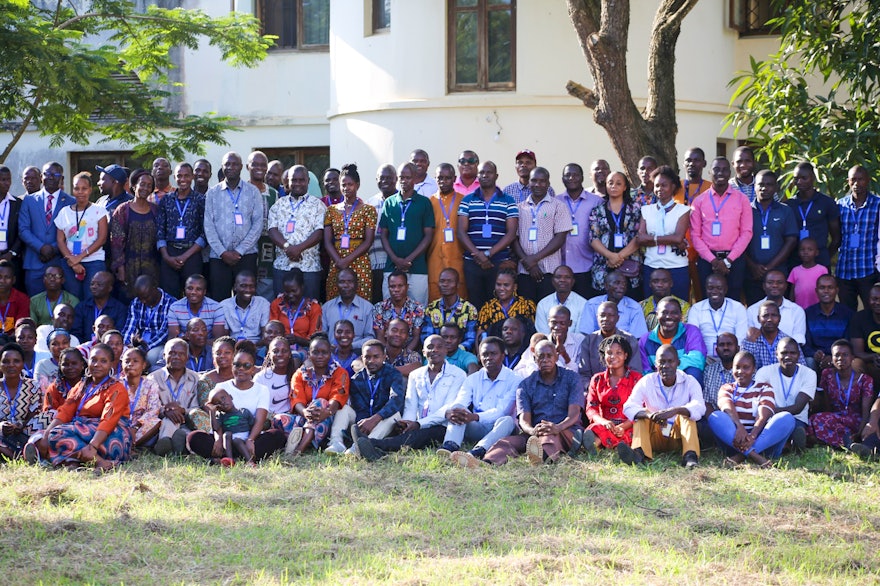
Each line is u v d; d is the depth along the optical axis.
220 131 15.32
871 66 11.10
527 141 13.74
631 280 9.68
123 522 6.39
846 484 7.34
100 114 14.09
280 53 16.72
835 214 9.68
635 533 6.23
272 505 6.89
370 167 14.52
